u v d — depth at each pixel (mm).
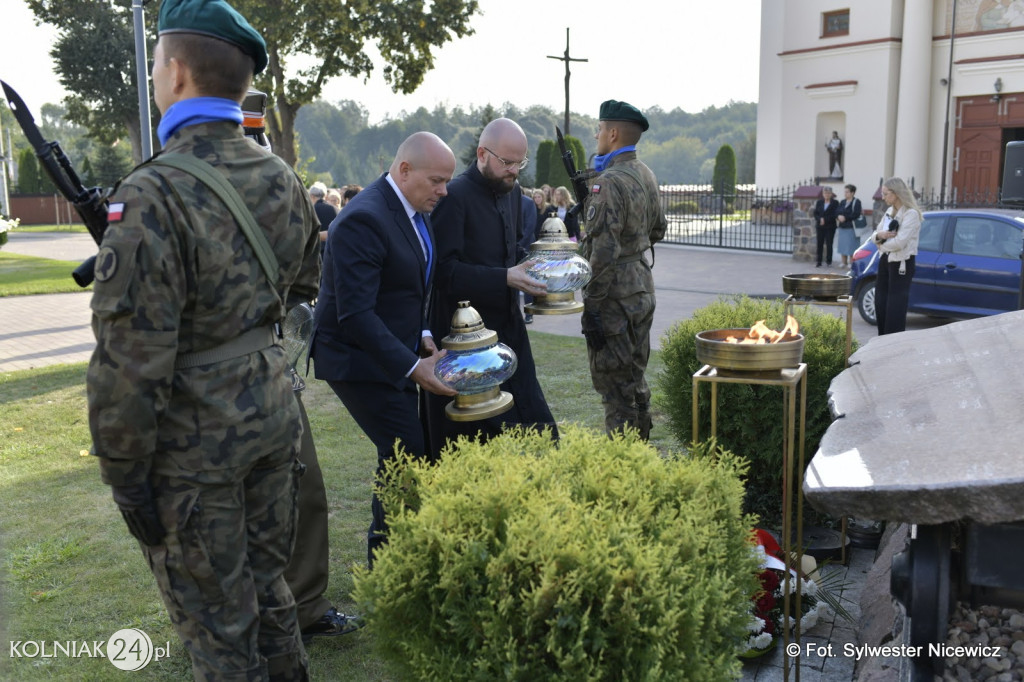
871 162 25375
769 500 4496
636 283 4738
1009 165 6801
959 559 2439
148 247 1969
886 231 9062
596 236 4609
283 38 27344
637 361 4855
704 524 2314
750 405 4352
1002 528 2143
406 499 2541
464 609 2045
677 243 25125
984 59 23094
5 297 14570
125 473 2037
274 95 28672
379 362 3277
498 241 4102
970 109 23812
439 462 2592
